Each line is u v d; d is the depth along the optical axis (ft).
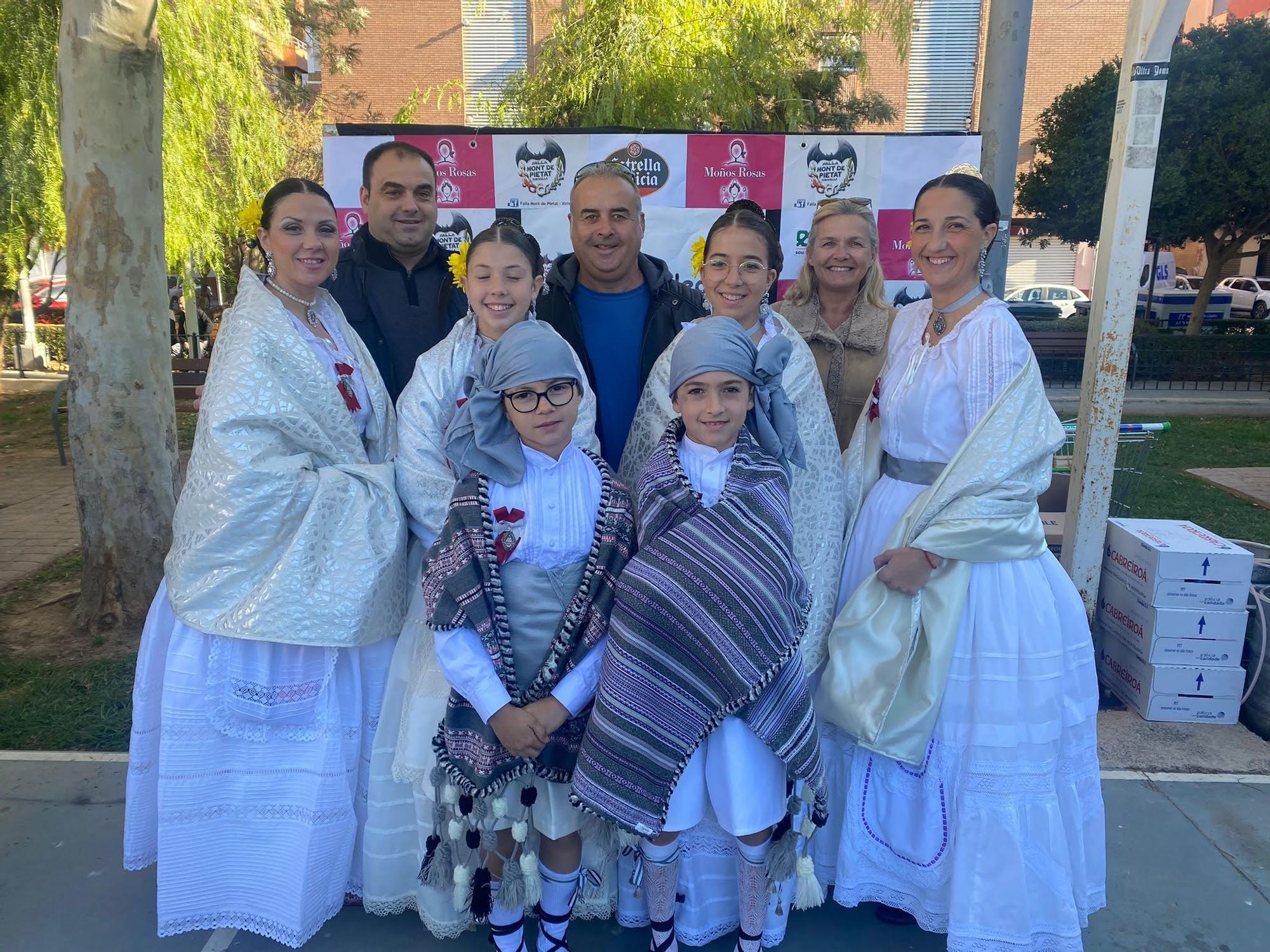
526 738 6.61
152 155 14.49
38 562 19.11
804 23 36.47
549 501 6.93
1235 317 73.00
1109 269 12.19
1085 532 12.92
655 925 7.48
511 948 7.38
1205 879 8.99
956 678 7.52
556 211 17.11
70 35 13.74
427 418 7.84
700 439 7.03
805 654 7.81
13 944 8.15
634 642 6.56
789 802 7.18
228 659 7.54
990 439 7.43
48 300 47.96
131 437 14.97
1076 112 45.83
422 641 7.79
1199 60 42.73
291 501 7.45
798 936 8.25
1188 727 12.15
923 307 8.51
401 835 8.04
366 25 52.65
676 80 28.91
